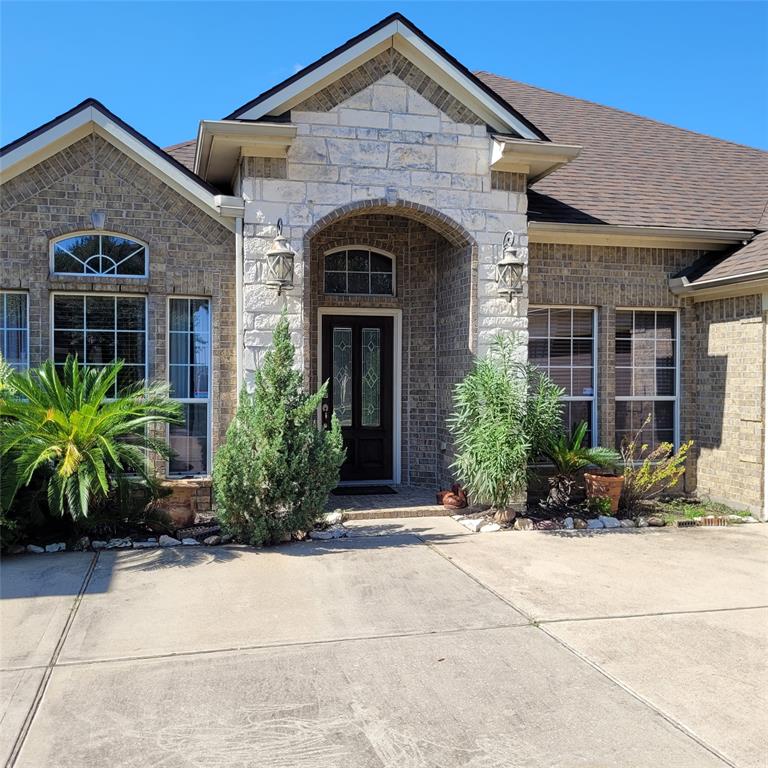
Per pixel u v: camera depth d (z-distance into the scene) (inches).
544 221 367.9
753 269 345.1
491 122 351.6
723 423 385.7
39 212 316.5
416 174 343.6
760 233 394.3
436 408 403.5
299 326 331.6
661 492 401.7
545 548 297.3
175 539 295.9
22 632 200.1
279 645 193.2
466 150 349.4
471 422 338.6
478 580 251.8
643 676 176.6
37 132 307.6
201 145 332.5
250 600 227.9
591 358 397.7
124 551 283.3
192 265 332.5
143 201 327.3
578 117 532.7
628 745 145.2
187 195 329.7
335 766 137.5
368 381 417.1
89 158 321.4
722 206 427.5
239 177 339.3
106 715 155.7
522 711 158.7
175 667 179.3
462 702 162.6
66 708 158.4
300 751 142.5
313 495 294.8
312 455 297.9
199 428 342.3
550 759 140.0
